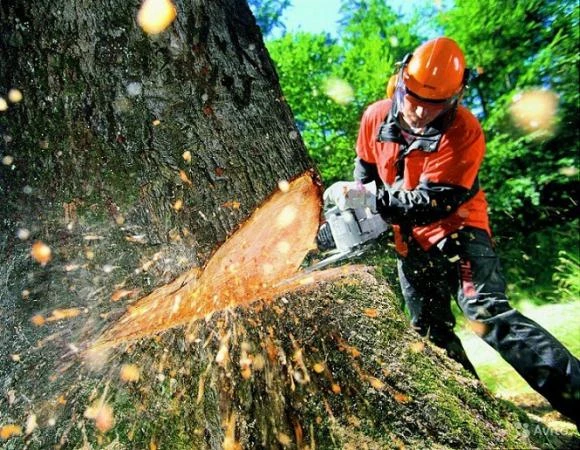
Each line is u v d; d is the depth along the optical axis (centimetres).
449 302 227
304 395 117
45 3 124
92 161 124
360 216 201
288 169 139
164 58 126
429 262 216
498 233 718
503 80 748
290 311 126
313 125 780
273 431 113
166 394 116
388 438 113
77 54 124
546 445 153
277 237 142
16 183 127
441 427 118
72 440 112
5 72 126
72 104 124
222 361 119
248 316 124
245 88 136
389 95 230
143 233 123
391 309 139
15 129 127
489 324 183
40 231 125
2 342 124
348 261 182
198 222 126
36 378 119
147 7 126
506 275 615
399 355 129
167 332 122
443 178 193
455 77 184
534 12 658
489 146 702
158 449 111
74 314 122
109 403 115
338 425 114
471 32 712
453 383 134
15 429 115
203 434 113
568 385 162
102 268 122
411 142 207
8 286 125
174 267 123
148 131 125
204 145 128
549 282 557
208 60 131
